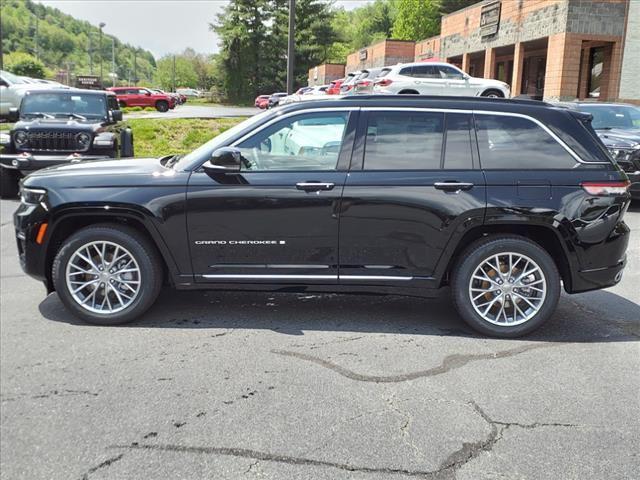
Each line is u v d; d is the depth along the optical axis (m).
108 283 4.89
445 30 33.62
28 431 3.29
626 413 3.59
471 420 3.48
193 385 3.86
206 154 4.89
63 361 4.21
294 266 4.86
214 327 4.93
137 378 3.95
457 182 4.70
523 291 4.83
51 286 5.08
